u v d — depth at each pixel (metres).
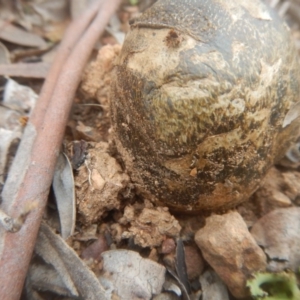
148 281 0.11
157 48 0.10
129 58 0.10
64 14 0.20
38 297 0.11
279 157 0.12
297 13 0.22
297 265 0.11
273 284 0.11
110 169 0.12
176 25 0.10
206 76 0.09
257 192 0.13
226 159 0.10
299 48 0.20
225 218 0.11
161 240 0.12
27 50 0.18
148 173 0.11
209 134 0.09
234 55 0.09
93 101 0.15
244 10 0.10
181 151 0.10
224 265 0.11
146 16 0.11
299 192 0.13
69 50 0.15
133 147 0.11
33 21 0.20
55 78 0.14
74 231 0.12
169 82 0.09
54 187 0.12
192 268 0.12
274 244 0.12
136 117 0.10
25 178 0.11
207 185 0.10
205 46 0.09
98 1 0.17
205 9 0.10
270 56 0.10
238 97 0.09
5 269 0.09
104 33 0.19
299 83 0.11
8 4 0.20
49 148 0.12
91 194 0.12
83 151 0.12
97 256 0.12
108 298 0.11
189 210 0.11
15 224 0.10
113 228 0.12
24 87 0.15
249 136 0.10
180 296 0.11
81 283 0.11
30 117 0.13
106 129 0.14
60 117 0.12
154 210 0.12
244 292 0.11
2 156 0.13
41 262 0.11
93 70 0.15
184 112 0.09
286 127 0.11
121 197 0.12
